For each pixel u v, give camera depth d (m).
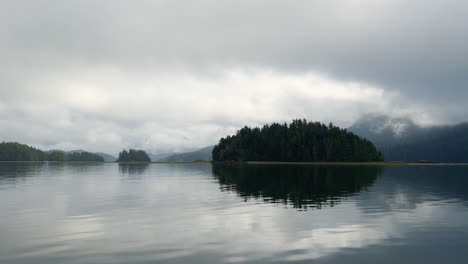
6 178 61.66
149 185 45.69
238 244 15.12
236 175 70.69
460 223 19.55
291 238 16.14
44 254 13.64
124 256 13.41
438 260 12.98
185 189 39.62
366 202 28.06
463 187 42.16
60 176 68.94
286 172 83.31
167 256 13.41
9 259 12.99
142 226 18.78
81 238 16.19
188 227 18.52
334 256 13.42
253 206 25.92
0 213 22.94
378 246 14.82
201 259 13.04
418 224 19.30
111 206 26.05
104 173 84.69
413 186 43.56
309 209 24.44
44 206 26.06
